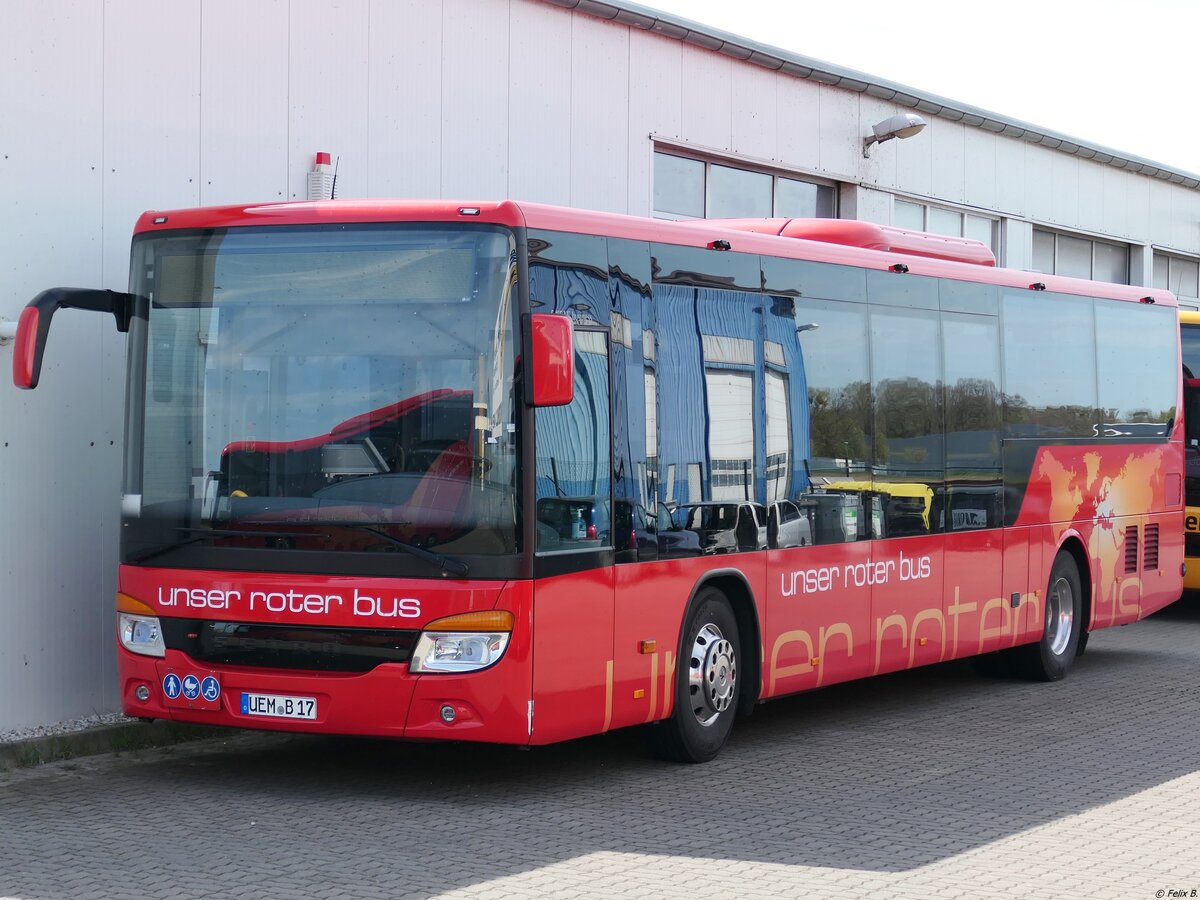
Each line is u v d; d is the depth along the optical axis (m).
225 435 8.33
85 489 9.78
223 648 8.22
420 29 12.47
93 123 9.90
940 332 11.97
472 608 7.88
